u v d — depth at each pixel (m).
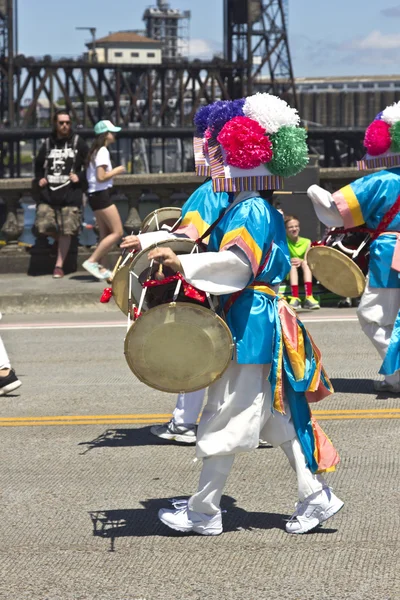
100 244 16.50
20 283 16.80
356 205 9.08
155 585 5.09
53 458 7.72
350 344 12.72
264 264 5.42
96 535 5.92
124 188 18.22
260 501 6.52
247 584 5.08
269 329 5.42
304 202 17.12
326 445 5.66
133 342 5.30
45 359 12.04
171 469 7.36
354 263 9.62
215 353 5.30
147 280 5.74
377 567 5.29
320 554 5.50
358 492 6.70
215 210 6.83
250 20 170.38
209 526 5.80
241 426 5.43
